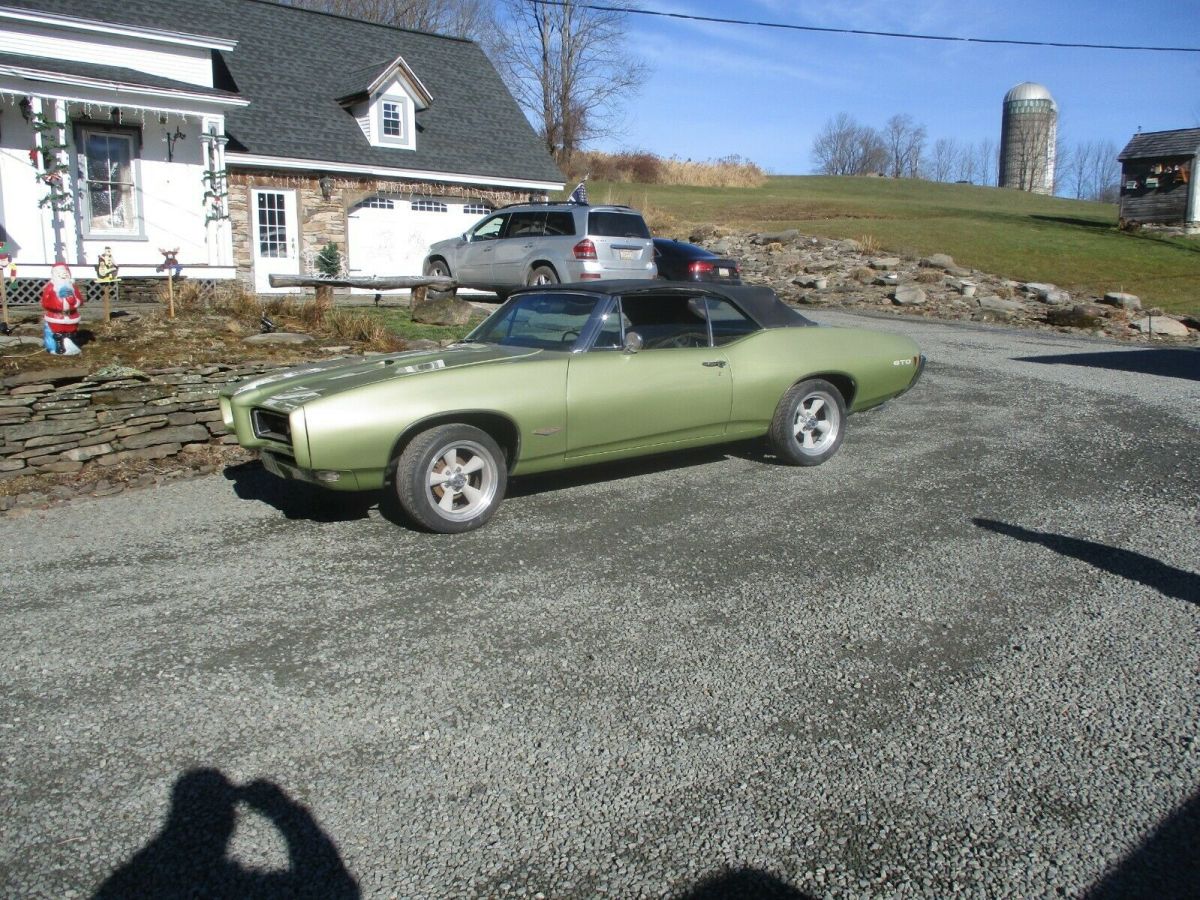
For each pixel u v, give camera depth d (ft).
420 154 65.57
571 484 21.66
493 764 10.40
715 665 12.71
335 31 72.59
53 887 8.48
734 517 19.08
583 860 8.86
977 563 16.52
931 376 36.40
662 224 102.32
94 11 51.19
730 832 9.27
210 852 8.95
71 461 23.18
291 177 59.26
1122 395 32.73
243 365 26.78
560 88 152.87
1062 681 12.32
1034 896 8.41
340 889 8.47
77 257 47.80
